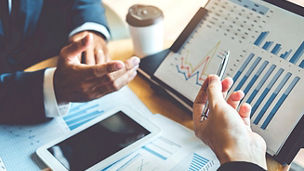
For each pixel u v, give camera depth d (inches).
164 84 25.5
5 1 32.7
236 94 19.1
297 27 20.7
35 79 24.8
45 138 22.4
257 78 21.4
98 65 23.0
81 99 24.5
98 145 21.0
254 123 20.7
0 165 20.0
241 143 15.5
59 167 19.7
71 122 23.7
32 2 34.5
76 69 23.6
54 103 24.1
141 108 24.5
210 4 25.7
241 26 23.3
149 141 21.2
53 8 36.4
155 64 27.4
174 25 49.5
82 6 34.2
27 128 23.4
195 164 19.7
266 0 22.5
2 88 24.8
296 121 19.3
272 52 21.3
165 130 22.3
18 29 34.9
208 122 17.0
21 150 21.5
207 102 19.4
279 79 20.5
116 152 20.4
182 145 21.1
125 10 61.9
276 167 20.1
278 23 21.6
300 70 19.8
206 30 25.1
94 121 22.8
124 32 41.1
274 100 20.3
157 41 28.3
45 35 37.2
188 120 23.6
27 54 37.2
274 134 20.0
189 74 24.7
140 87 26.9
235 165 14.3
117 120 22.8
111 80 23.7
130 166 19.7
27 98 24.1
